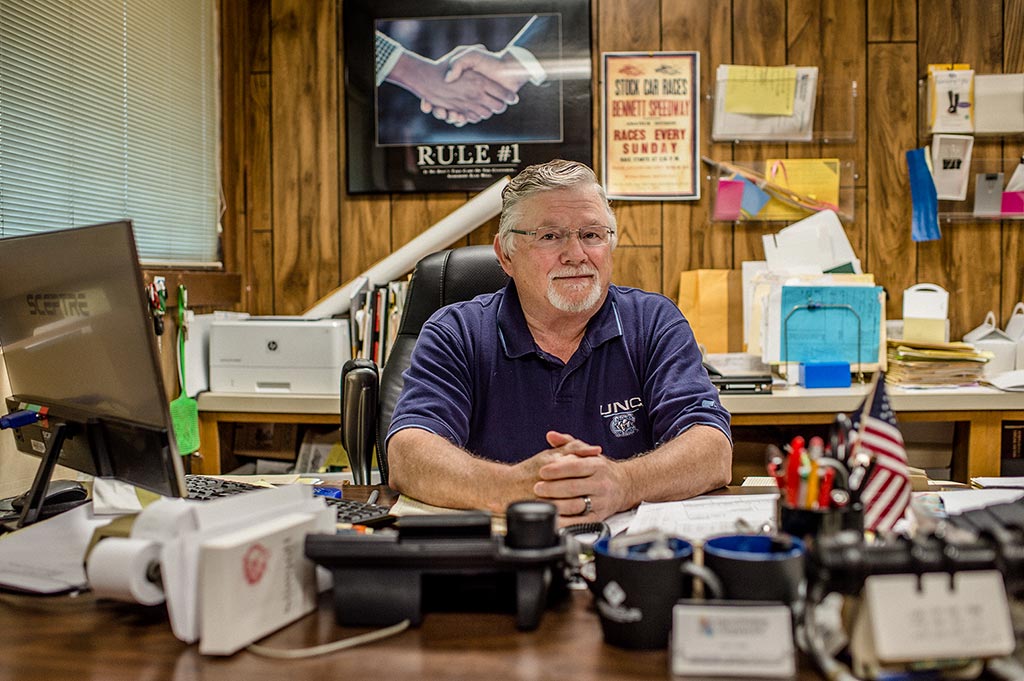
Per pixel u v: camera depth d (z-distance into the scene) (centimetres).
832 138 275
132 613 83
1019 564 68
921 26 274
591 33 277
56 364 112
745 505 116
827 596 68
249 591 74
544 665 69
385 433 172
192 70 266
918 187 273
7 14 182
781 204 275
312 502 86
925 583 66
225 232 281
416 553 77
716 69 275
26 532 104
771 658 66
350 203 286
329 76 284
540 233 150
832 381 239
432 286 182
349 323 259
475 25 278
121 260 92
